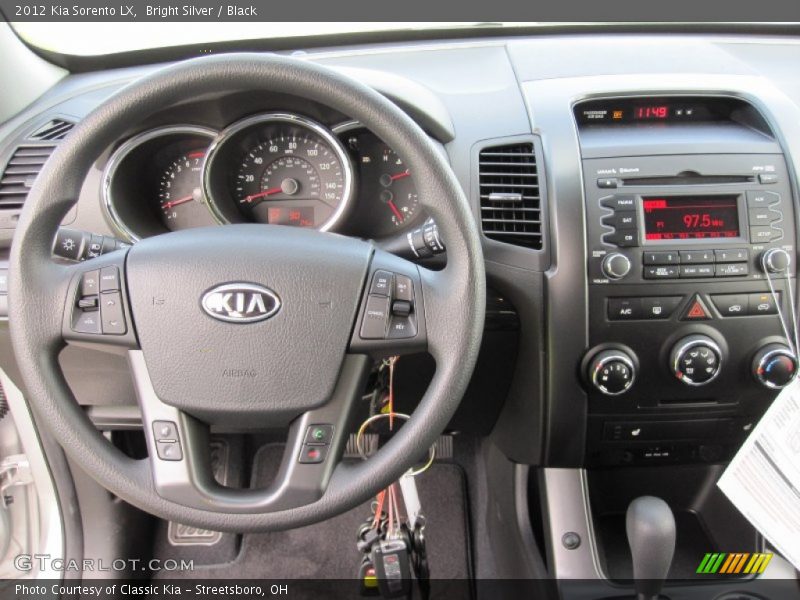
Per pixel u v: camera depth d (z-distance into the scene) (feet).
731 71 3.85
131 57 4.30
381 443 4.97
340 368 2.64
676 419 3.77
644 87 3.67
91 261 2.71
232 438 5.69
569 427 3.78
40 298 2.59
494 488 5.07
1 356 3.90
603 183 3.40
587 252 3.40
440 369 2.60
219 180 3.59
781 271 3.39
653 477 4.56
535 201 3.46
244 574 5.15
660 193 3.39
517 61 4.05
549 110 3.59
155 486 2.60
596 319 3.47
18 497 4.75
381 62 4.22
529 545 4.39
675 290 3.42
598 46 4.22
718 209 3.42
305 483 2.59
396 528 4.35
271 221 3.81
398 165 3.63
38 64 4.10
